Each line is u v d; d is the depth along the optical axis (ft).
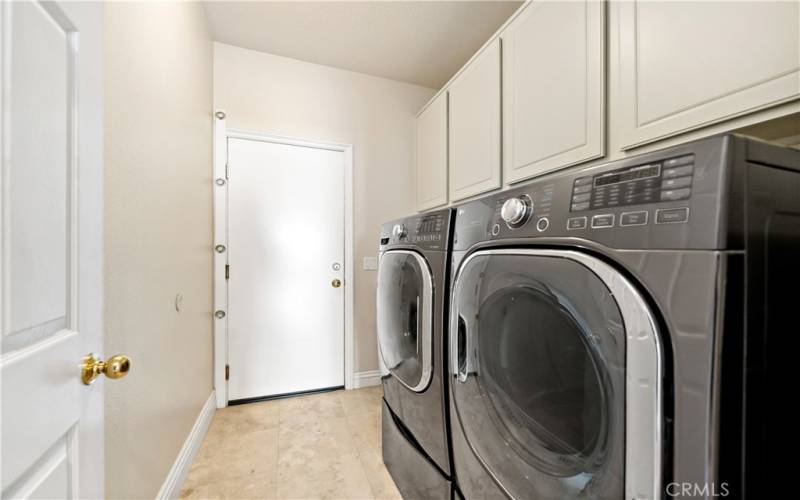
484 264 2.77
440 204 7.39
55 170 1.77
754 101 2.52
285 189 7.71
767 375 1.42
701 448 1.33
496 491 2.63
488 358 2.74
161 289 4.10
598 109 3.77
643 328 1.53
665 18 3.13
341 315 8.15
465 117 6.42
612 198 1.78
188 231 5.27
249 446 5.62
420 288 3.83
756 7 2.50
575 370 1.96
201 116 6.09
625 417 1.61
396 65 8.04
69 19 1.88
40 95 1.66
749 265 1.36
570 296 1.94
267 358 7.50
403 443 4.35
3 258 1.43
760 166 1.43
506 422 2.57
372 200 8.48
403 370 4.36
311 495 4.48
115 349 3.01
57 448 1.79
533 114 4.72
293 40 7.07
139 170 3.51
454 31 6.75
